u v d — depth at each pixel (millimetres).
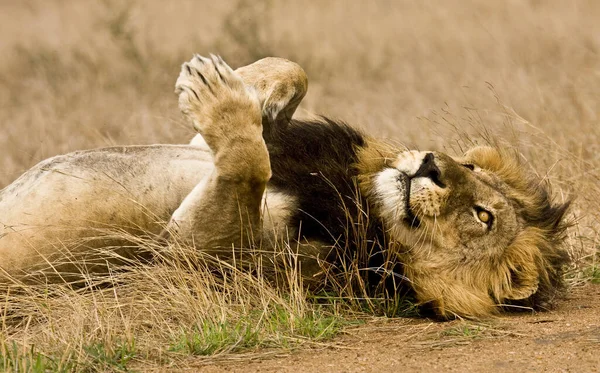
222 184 10055
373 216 10922
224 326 9758
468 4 36188
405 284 10961
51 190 10117
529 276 11000
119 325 9914
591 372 8469
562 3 35719
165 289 10289
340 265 10812
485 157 12047
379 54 30672
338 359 9273
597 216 13539
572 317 10664
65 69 28297
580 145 15477
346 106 22391
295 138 11406
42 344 9492
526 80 22453
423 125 17453
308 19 35188
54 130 20188
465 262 10953
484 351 9352
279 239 10734
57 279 10266
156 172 10680
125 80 26562
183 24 33281
